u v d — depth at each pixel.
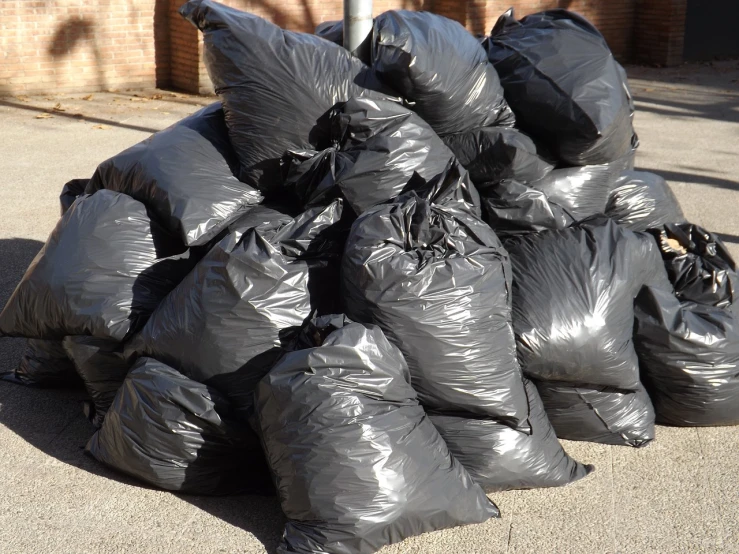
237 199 3.82
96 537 3.08
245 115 3.79
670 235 4.38
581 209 4.16
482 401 3.22
